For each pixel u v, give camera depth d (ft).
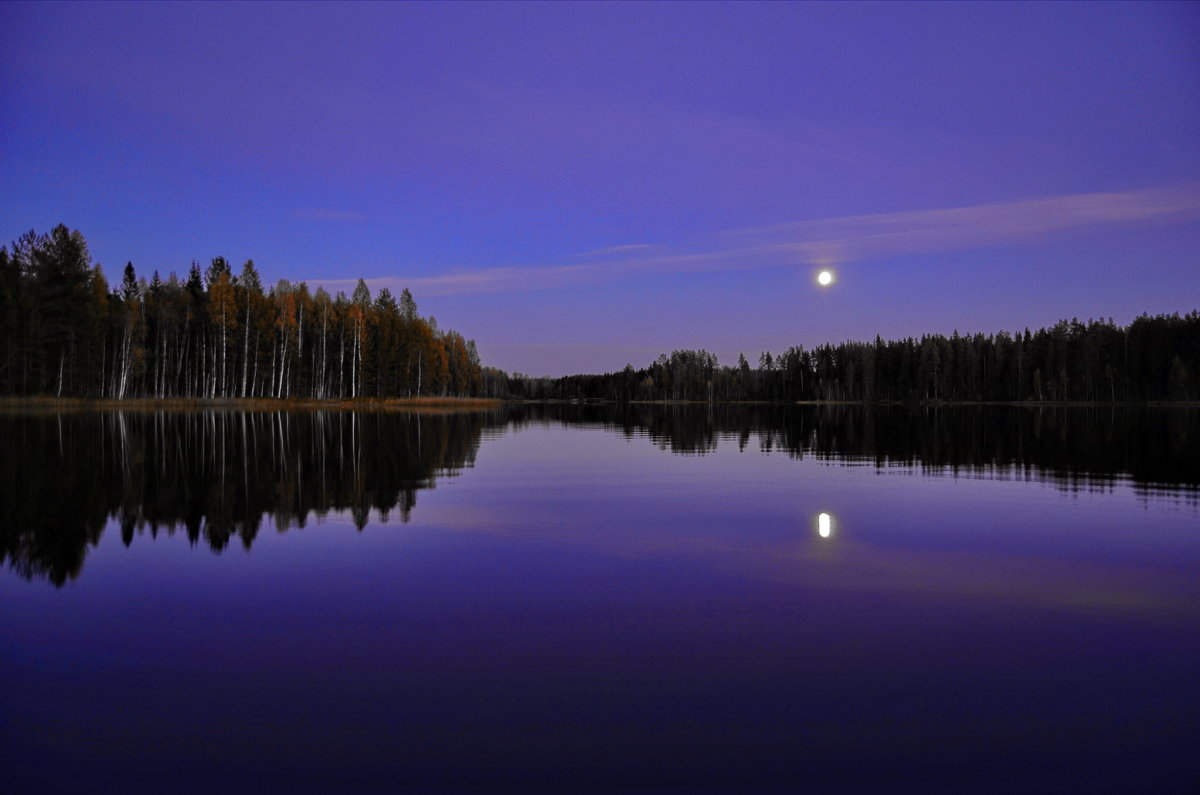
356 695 18.88
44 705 18.30
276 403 224.53
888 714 17.81
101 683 19.60
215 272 292.20
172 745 16.35
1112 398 379.55
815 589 28.71
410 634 23.38
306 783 14.88
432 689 19.22
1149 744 16.43
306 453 81.46
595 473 68.39
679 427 167.43
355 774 15.19
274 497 51.11
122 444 88.48
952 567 32.30
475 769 15.37
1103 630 23.86
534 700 18.57
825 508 48.34
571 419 223.51
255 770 15.34
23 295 179.93
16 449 81.00
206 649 22.02
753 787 14.67
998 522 43.29
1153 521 43.65
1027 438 120.37
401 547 35.99
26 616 25.00
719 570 31.65
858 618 25.07
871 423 182.60
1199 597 27.68
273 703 18.40
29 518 42.63
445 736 16.74
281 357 259.80
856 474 68.49
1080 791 14.58
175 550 35.01
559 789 14.61
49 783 14.84
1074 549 35.94
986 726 17.21
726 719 17.54
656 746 16.28
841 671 20.43
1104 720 17.54
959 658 21.39
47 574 30.53
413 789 14.62
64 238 200.54
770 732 16.90
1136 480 63.36
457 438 114.83
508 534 39.29
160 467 66.28
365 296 342.03
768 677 19.99
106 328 223.10
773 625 24.30
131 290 266.36
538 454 89.20
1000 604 26.71
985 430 145.59
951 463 79.00
